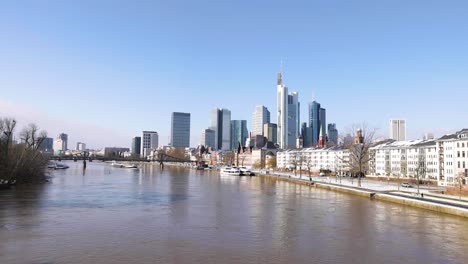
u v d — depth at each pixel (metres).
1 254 48.31
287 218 76.31
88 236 58.28
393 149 194.62
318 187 156.62
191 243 54.84
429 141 179.12
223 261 46.56
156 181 188.75
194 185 165.25
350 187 132.75
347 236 59.97
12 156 140.50
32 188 133.88
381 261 47.00
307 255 49.38
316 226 67.94
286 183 186.25
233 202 102.56
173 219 73.88
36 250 50.25
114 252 49.69
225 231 63.19
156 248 51.84
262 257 48.34
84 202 98.19
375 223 70.81
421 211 85.62
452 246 54.06
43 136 171.62
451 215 78.88
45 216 75.25
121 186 152.25
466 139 141.75
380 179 192.12
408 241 56.81
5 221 69.62
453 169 146.75
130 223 69.06
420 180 167.12
